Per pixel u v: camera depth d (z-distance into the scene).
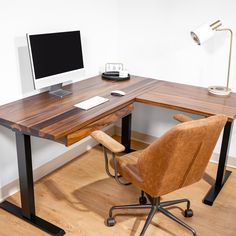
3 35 2.23
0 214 2.35
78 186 2.70
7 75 2.33
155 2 3.03
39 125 2.00
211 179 2.85
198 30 2.55
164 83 3.04
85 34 2.96
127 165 2.05
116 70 3.26
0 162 2.41
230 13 2.74
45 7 2.50
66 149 3.01
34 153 2.69
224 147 2.56
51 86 2.60
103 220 2.32
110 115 2.34
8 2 2.21
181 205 2.50
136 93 2.69
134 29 3.23
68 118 2.12
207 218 2.37
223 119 1.85
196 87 2.95
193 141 1.75
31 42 2.23
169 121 3.29
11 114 2.16
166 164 1.76
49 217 2.33
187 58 3.04
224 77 2.92
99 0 3.02
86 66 3.07
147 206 2.24
